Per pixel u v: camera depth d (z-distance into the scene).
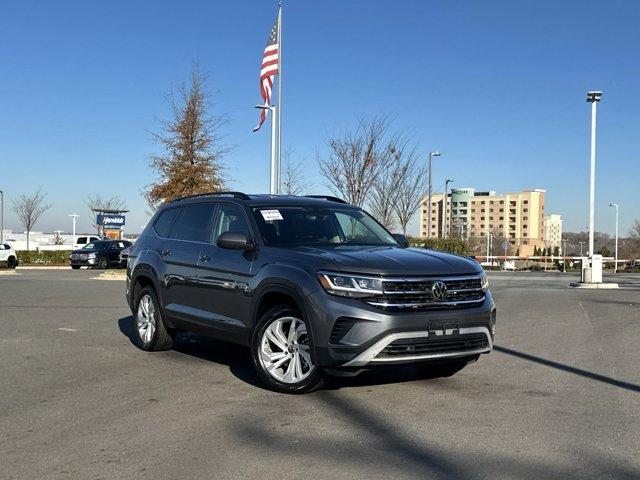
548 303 15.19
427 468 4.39
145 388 6.64
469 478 4.22
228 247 6.82
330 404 6.00
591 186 22.70
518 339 9.78
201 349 8.91
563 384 6.82
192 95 26.17
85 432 5.18
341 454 4.66
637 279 27.00
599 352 8.70
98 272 31.58
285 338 6.43
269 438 5.02
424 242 31.61
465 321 6.06
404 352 5.84
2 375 7.25
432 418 5.55
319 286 5.98
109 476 4.27
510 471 4.33
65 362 7.99
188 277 7.79
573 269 43.97
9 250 35.88
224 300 7.16
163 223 8.91
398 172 28.16
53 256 43.22
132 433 5.16
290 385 6.29
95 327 10.99
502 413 5.71
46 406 5.95
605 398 6.25
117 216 48.44
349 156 26.19
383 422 5.43
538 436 5.07
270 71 21.30
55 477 4.26
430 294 5.98
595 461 4.52
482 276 6.43
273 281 6.41
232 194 7.92
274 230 7.14
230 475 4.27
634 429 5.25
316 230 7.34
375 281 5.84
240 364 7.88
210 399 6.19
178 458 4.59
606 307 14.27
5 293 17.61
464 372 7.40
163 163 26.03
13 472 4.35
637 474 4.29
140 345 8.89
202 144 26.00
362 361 5.75
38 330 10.62
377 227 8.00
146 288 8.75
